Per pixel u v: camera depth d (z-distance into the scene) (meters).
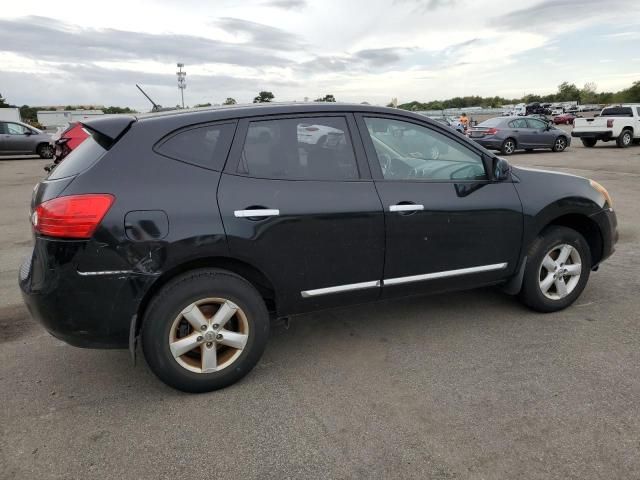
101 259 2.69
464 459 2.43
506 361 3.37
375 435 2.63
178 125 2.94
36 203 2.85
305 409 2.88
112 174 2.75
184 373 2.95
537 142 19.50
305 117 3.24
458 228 3.59
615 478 2.29
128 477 2.36
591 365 3.29
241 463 2.44
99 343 2.83
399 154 3.55
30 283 2.78
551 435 2.59
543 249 3.96
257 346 3.12
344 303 3.40
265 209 2.99
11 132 20.53
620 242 6.34
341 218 3.19
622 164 15.05
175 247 2.79
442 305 4.39
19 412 2.88
